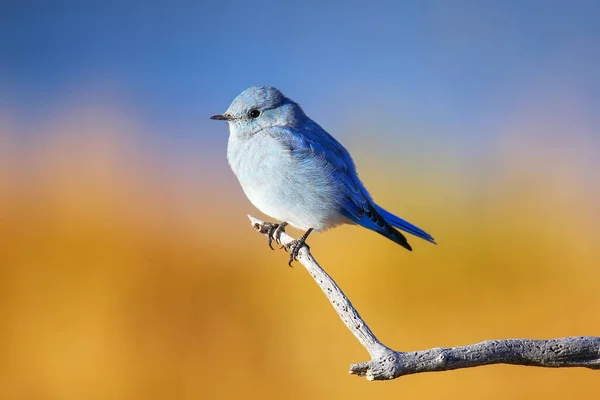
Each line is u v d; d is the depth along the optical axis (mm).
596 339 5664
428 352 5574
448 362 5535
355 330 6418
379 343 6031
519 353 5613
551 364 5641
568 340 5656
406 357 5566
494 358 5582
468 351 5562
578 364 5645
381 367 5523
